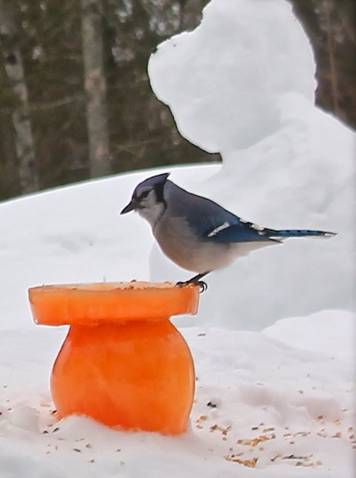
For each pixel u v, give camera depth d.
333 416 6.58
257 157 12.20
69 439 5.20
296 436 5.86
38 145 32.50
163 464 4.81
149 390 5.45
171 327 5.67
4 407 6.11
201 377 7.62
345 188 11.46
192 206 6.06
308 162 11.73
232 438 5.80
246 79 12.41
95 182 19.20
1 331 9.28
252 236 6.08
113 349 5.47
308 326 10.07
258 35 12.61
